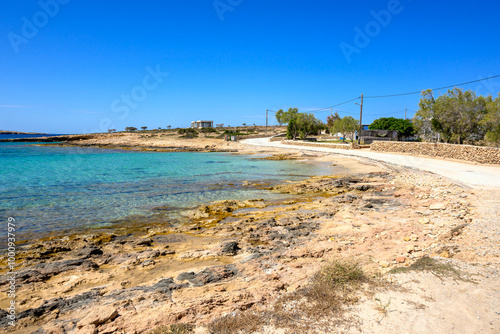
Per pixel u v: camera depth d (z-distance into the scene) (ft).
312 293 16.14
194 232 32.73
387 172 74.43
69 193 54.29
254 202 47.16
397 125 210.59
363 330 12.83
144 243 28.96
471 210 33.22
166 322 14.30
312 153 146.00
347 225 32.65
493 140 97.35
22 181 67.87
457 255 20.18
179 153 180.55
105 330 13.76
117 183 65.57
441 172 64.44
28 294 19.08
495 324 12.69
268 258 23.48
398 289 16.06
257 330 13.24
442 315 13.53
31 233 32.55
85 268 23.17
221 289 18.24
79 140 292.40
